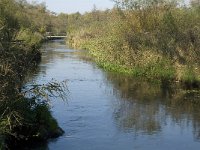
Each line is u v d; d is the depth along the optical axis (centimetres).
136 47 3816
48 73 3681
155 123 2011
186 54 3356
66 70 3947
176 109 2308
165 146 1678
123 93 2784
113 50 4134
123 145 1678
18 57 1530
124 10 4141
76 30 8606
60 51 6316
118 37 4062
